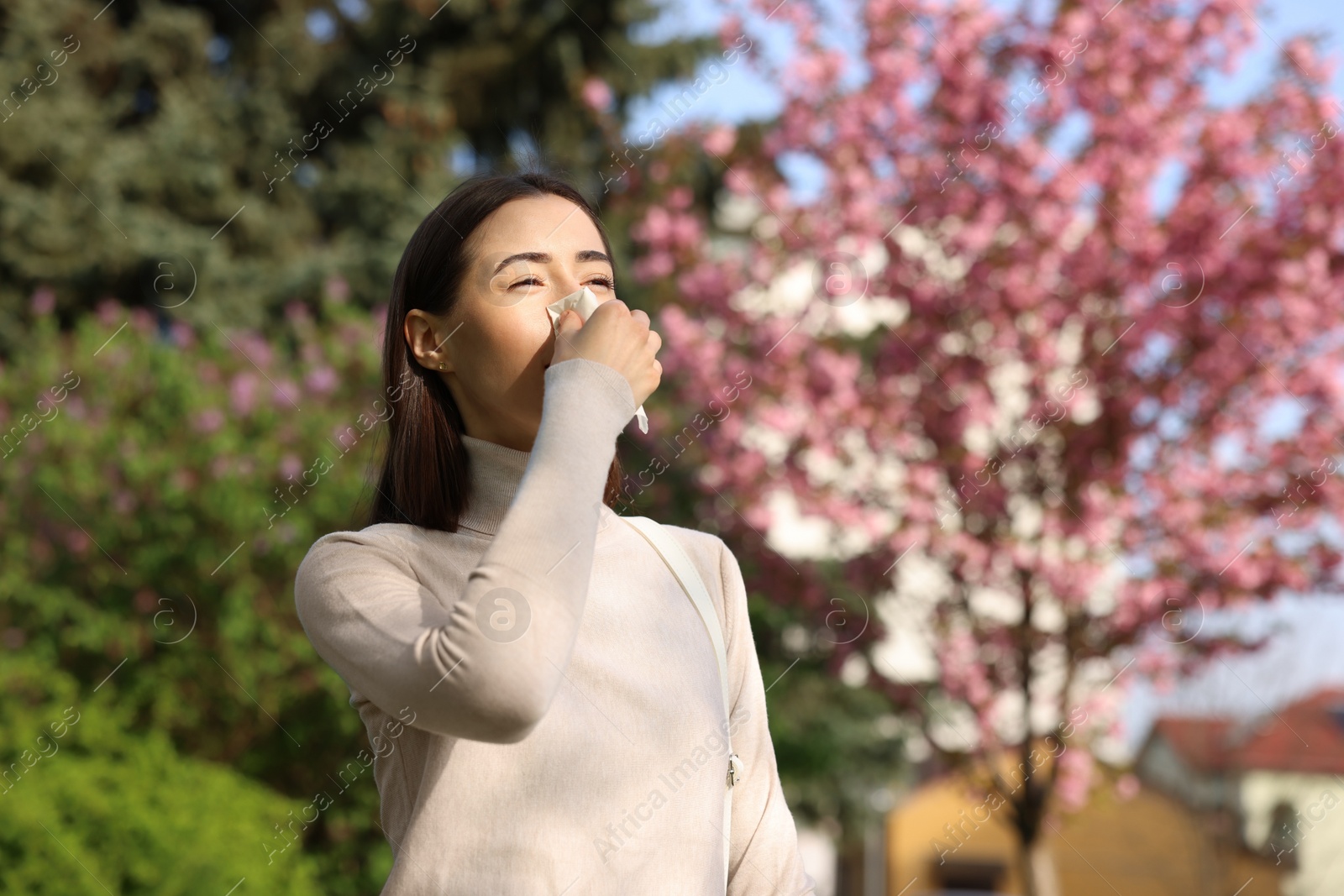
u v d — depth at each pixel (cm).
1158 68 596
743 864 135
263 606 563
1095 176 597
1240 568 582
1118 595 586
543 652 108
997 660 600
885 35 606
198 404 594
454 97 1068
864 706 878
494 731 108
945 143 605
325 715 560
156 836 407
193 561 555
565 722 119
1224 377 582
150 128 1030
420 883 115
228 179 1044
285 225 1050
